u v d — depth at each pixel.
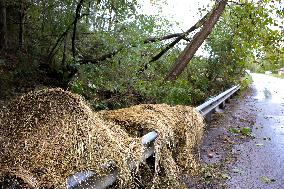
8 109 3.76
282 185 6.21
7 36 12.57
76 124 3.60
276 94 26.20
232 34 17.83
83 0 10.94
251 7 14.68
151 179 4.75
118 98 9.85
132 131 5.00
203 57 18.30
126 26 13.09
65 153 3.27
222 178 6.27
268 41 15.46
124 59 11.05
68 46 12.93
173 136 5.45
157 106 6.14
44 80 10.72
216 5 13.57
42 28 12.53
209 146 8.44
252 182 6.24
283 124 12.44
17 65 10.56
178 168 5.55
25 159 3.09
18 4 11.94
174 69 12.99
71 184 3.01
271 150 8.55
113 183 3.78
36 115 3.63
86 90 9.96
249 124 11.98
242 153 8.09
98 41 12.84
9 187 2.62
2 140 3.35
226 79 20.22
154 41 13.53
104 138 3.71
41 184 2.84
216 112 13.26
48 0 12.09
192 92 13.20
